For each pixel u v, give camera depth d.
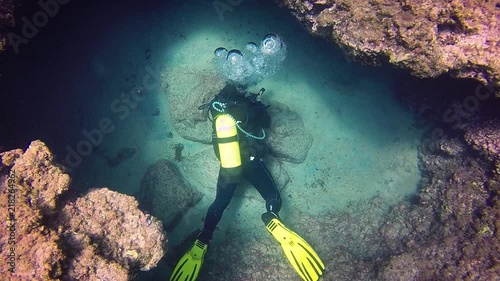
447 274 3.34
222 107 3.46
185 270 3.72
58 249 2.11
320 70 4.98
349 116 4.90
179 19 5.09
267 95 4.85
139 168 4.78
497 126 3.37
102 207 2.54
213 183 4.68
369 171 4.78
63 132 4.72
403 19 2.59
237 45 4.98
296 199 4.71
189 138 4.80
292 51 5.00
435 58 2.57
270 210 3.83
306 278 3.71
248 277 3.96
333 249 4.23
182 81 4.75
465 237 3.46
